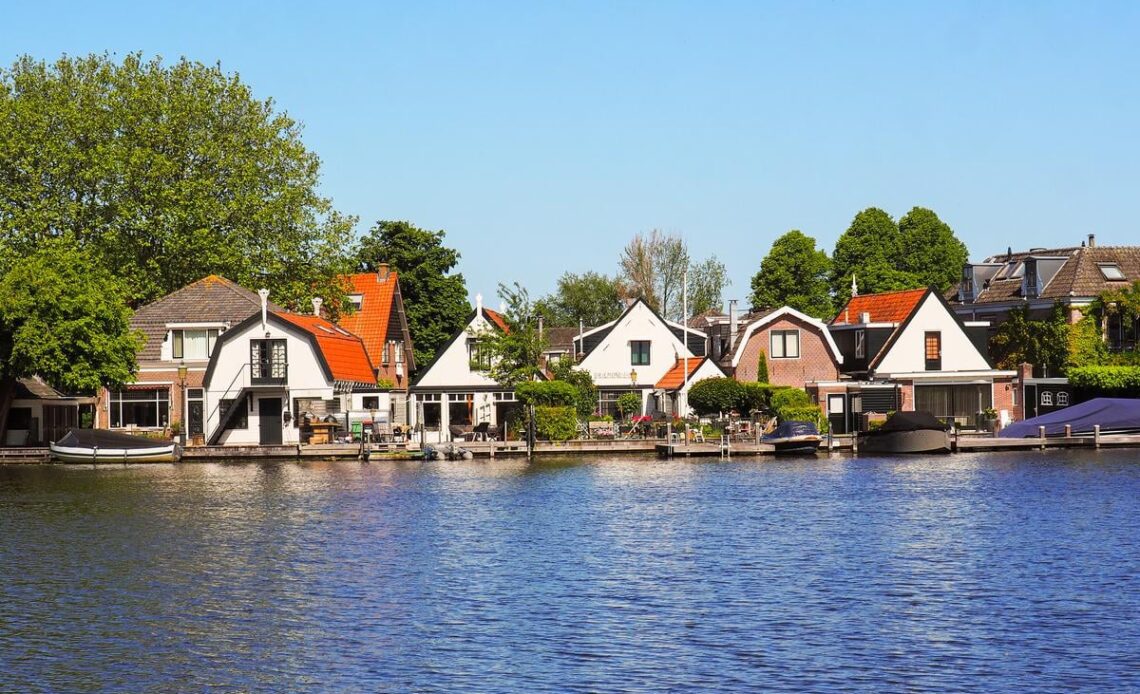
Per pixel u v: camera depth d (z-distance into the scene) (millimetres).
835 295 145000
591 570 40625
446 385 95312
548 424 85875
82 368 79625
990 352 108375
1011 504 55719
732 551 44000
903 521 50781
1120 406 86312
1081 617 33375
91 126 93250
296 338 85812
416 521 52156
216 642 31953
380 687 28172
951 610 34344
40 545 46094
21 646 31750
